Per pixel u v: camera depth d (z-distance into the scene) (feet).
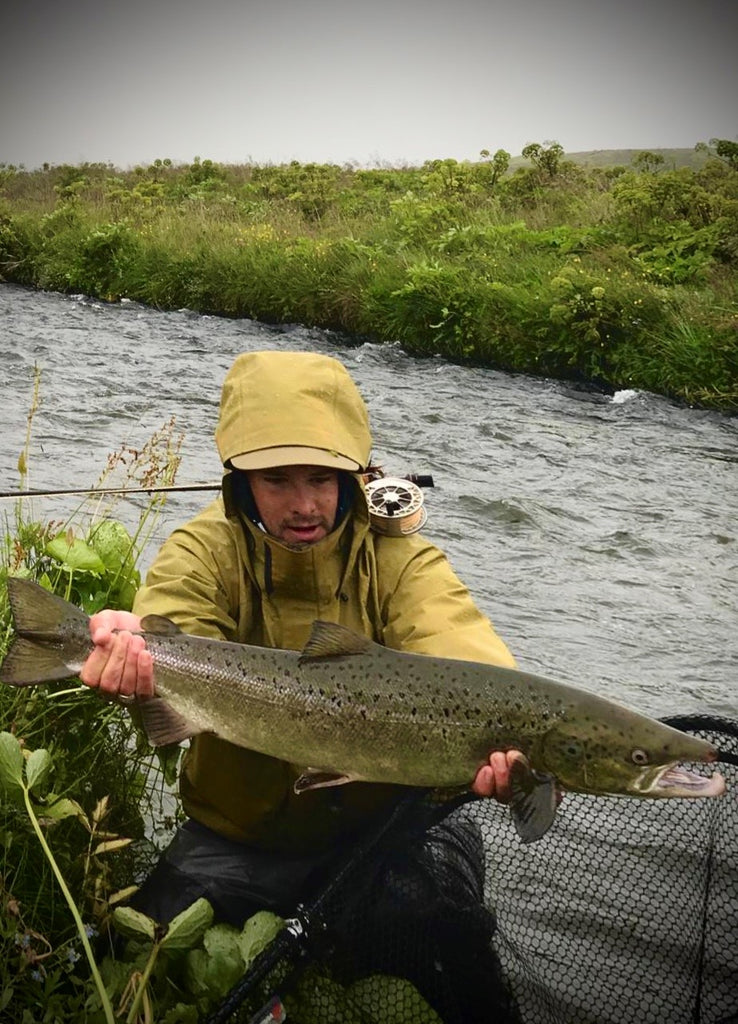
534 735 4.20
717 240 29.50
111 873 5.17
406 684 4.38
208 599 4.97
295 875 5.03
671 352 24.00
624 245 31.14
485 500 15.80
